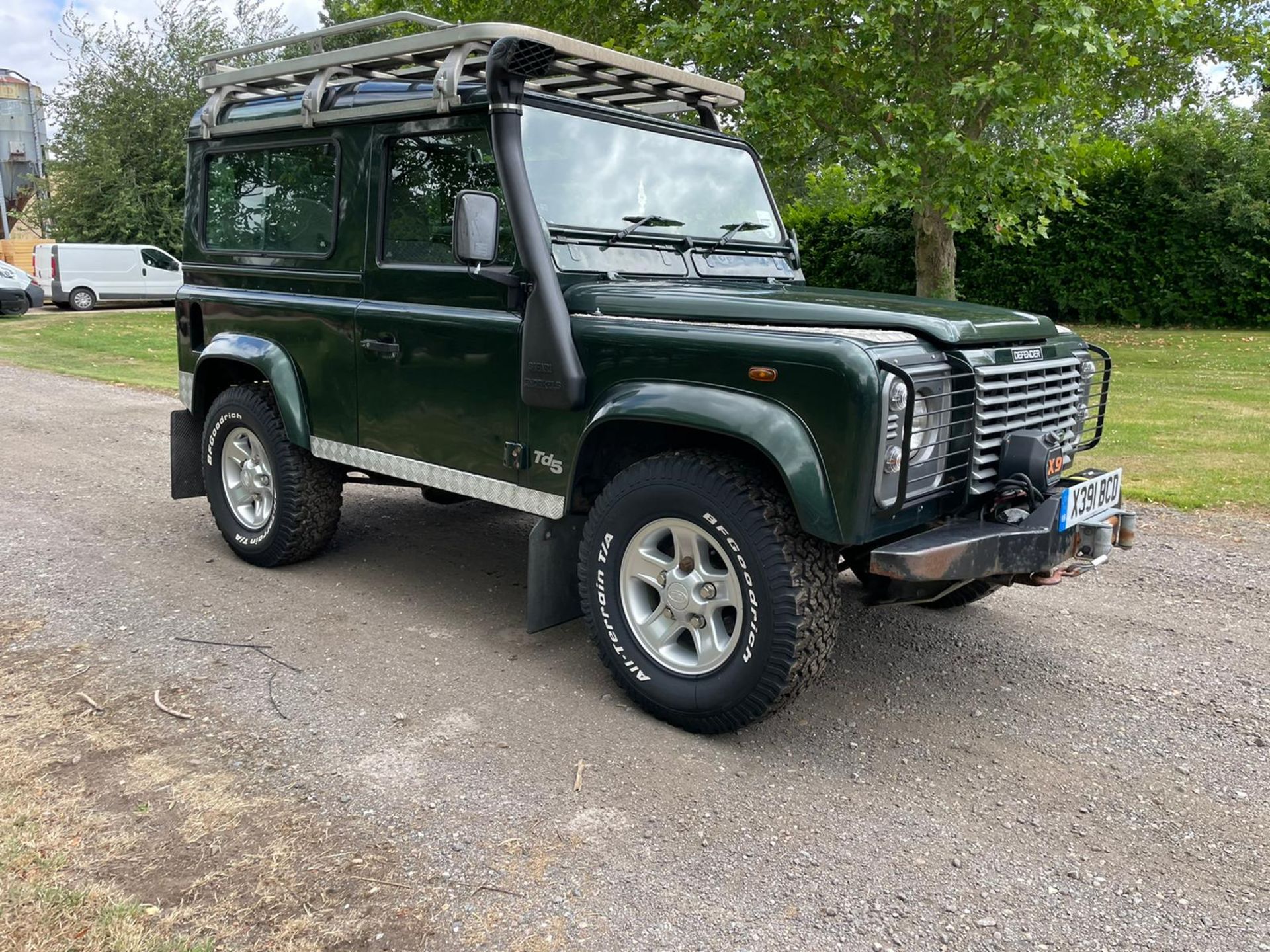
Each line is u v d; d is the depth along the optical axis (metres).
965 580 3.29
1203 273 17.98
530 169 3.69
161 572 4.96
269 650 4.02
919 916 2.48
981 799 3.04
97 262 25.70
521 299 3.67
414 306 4.09
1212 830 2.89
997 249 19.12
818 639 3.17
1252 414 9.48
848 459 2.93
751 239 4.52
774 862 2.69
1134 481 6.90
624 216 3.98
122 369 13.62
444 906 2.46
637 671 3.50
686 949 2.34
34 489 6.67
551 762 3.19
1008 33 10.95
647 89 4.59
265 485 4.98
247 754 3.17
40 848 2.63
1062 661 4.10
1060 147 11.30
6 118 46.44
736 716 3.28
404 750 3.23
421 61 4.12
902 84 11.32
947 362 3.22
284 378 4.64
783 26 11.52
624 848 2.73
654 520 3.39
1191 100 15.48
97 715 3.41
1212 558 5.38
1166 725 3.54
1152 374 12.41
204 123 5.03
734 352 3.15
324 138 4.41
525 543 5.64
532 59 3.57
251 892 2.49
